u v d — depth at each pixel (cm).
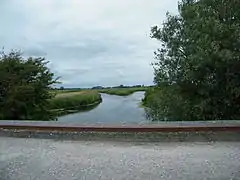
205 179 436
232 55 1049
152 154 569
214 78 1190
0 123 831
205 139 666
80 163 526
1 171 495
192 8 1267
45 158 562
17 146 652
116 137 699
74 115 3269
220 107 1231
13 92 1636
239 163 506
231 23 1152
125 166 503
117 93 11769
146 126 736
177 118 1345
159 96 1454
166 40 1477
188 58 1215
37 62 1870
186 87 1317
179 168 486
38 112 1753
